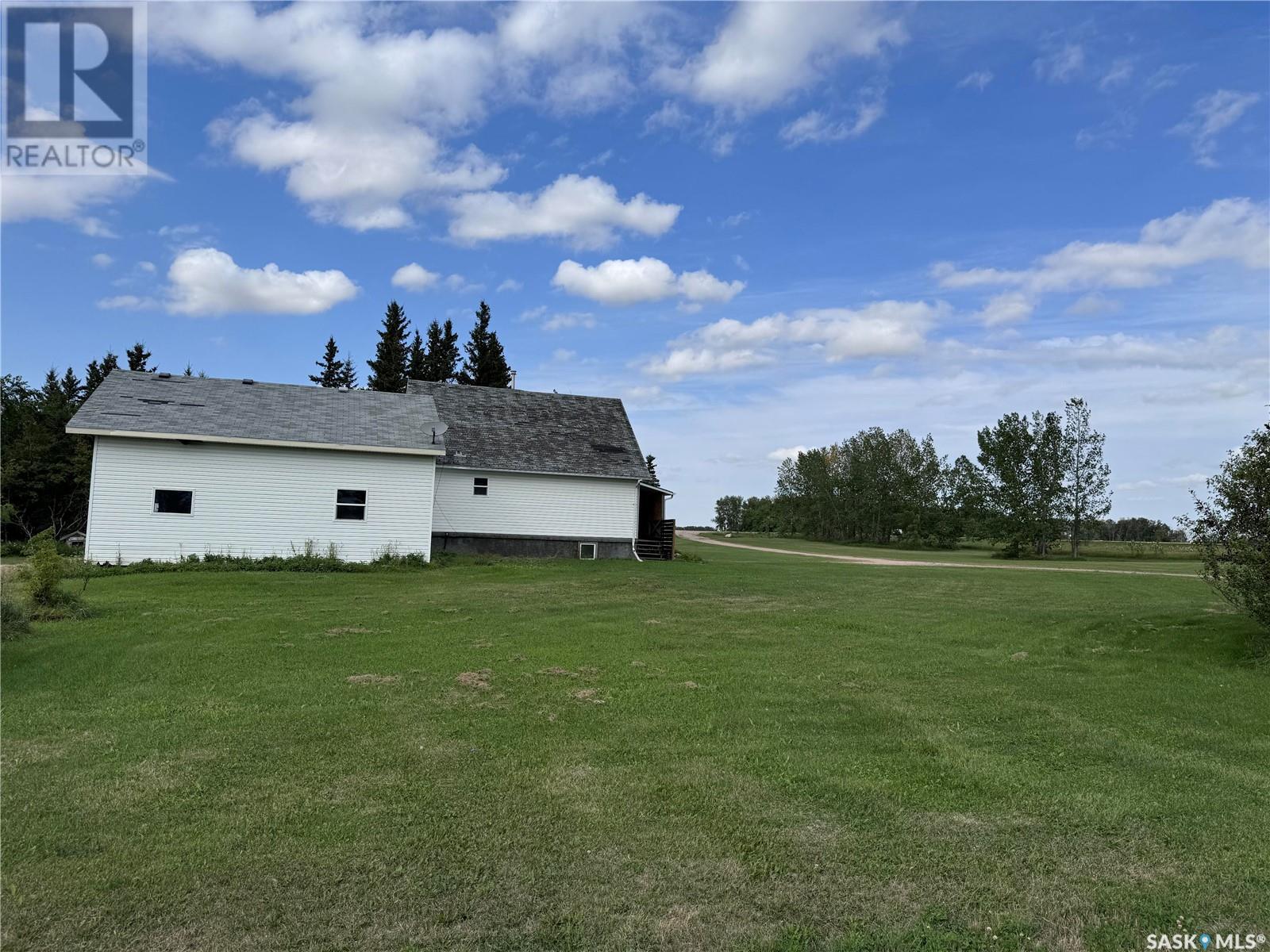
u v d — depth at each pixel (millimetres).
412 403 25859
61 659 8922
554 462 28609
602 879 4035
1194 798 5195
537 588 17203
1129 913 3789
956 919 3723
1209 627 11102
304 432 22094
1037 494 48625
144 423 20641
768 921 3682
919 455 68562
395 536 22500
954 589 18953
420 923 3607
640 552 29047
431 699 7453
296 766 5598
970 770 5688
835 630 12117
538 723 6723
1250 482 9773
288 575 18828
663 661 9461
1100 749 6223
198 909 3689
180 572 19094
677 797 5125
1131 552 51219
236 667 8688
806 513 78250
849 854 4344
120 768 5516
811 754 6008
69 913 3635
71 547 24281
